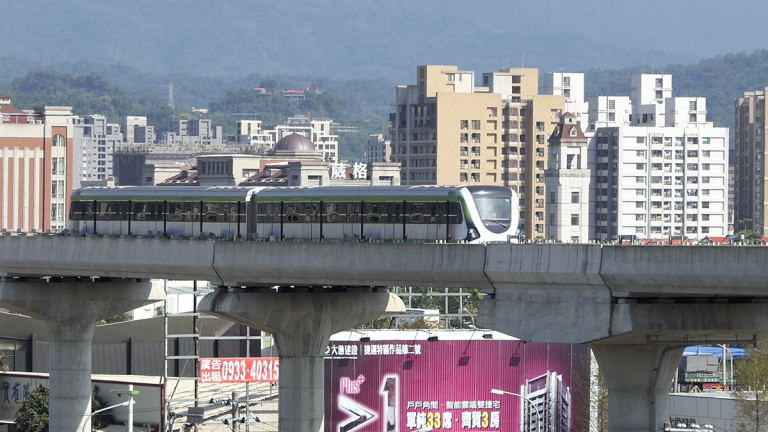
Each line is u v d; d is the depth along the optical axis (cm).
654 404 17000
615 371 17050
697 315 15875
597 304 16112
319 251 18925
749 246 14725
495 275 16938
